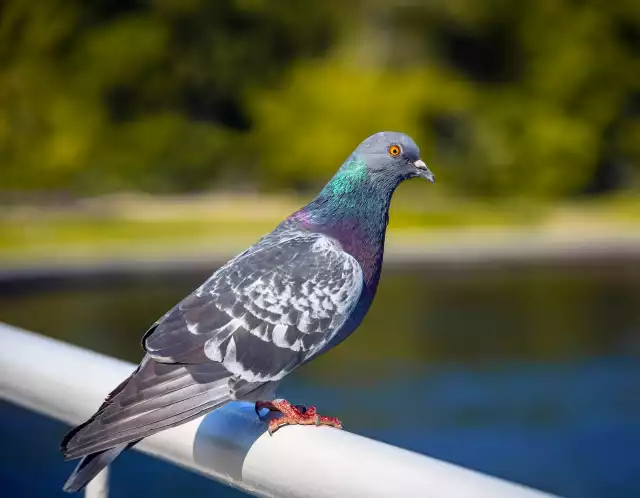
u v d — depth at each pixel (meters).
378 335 14.23
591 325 14.84
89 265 20.11
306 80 32.75
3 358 2.10
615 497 7.78
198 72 33.97
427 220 27.91
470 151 32.72
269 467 1.65
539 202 32.66
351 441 1.54
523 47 34.03
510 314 15.81
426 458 1.43
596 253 22.80
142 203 31.33
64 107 31.91
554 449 9.02
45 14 31.81
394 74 32.97
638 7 33.62
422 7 32.81
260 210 30.19
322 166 32.28
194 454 1.85
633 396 10.84
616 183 35.19
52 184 31.80
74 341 13.33
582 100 33.91
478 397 10.85
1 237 24.02
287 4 33.69
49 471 7.87
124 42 32.78
